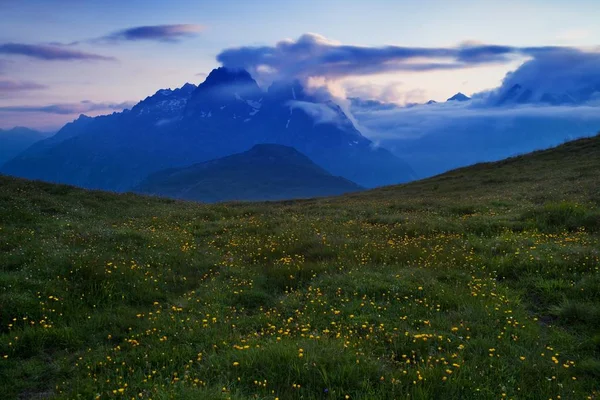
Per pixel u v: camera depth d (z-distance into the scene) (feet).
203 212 87.04
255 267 43.45
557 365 23.13
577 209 61.26
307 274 39.93
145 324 29.48
